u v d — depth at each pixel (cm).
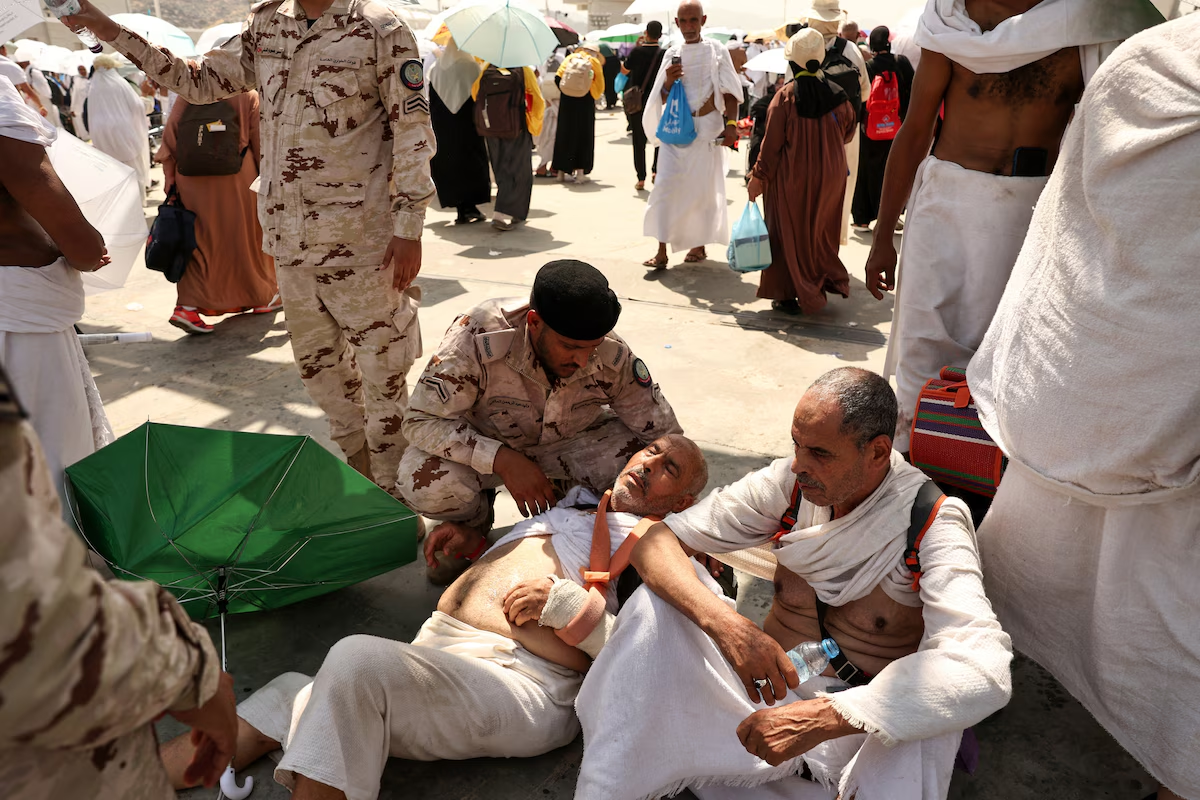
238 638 275
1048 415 203
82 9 280
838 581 210
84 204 324
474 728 216
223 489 250
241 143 506
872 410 193
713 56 607
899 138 306
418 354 338
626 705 201
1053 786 222
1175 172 175
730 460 380
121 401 442
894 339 328
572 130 984
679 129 613
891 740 179
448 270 666
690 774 205
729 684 210
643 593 213
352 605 292
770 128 523
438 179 792
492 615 238
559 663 234
